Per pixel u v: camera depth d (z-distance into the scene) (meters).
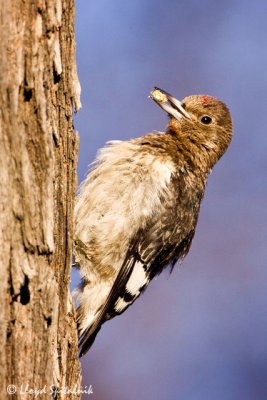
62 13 7.80
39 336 6.89
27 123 6.85
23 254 6.75
